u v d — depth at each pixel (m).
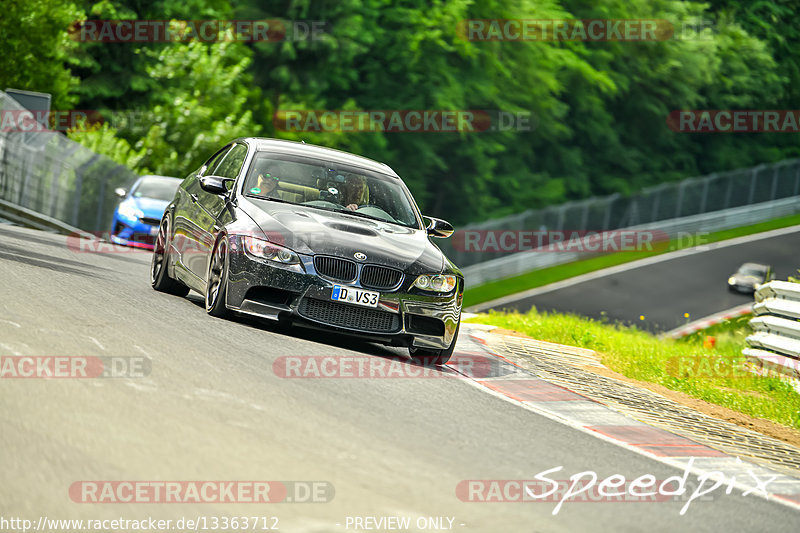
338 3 165.75
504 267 166.12
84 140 110.56
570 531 16.56
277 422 20.20
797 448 30.48
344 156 38.75
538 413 27.62
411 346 32.66
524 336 50.94
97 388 20.33
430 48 176.38
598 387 35.53
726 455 26.77
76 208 97.19
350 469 17.78
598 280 162.00
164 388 21.33
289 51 160.62
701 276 167.25
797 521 20.28
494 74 188.12
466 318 59.69
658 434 28.08
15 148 98.56
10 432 16.55
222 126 125.12
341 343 33.44
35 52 130.25
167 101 134.12
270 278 31.53
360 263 31.81
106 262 49.69
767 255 188.62
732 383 42.22
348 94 177.25
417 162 177.50
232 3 167.50
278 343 30.38
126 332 27.33
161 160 121.56
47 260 42.84
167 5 153.50
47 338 24.67
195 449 17.25
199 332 29.66
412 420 23.12
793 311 43.91
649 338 70.62
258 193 35.06
